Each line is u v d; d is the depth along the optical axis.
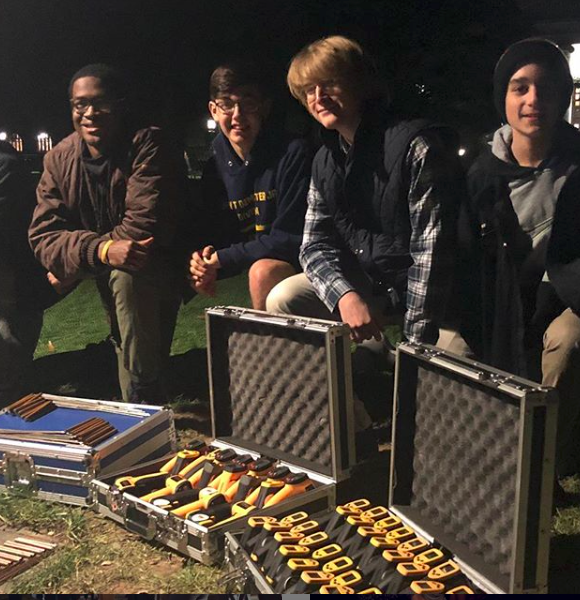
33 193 4.21
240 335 3.20
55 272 3.80
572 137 2.73
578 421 3.29
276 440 3.17
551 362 2.75
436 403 2.55
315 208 3.24
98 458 3.03
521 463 2.10
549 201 2.75
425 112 3.69
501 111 2.82
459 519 2.51
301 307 3.34
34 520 2.98
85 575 2.62
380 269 3.07
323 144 3.16
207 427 3.91
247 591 2.38
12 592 2.53
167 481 2.96
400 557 2.36
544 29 3.28
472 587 2.30
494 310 2.85
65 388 4.53
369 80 2.96
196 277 3.66
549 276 2.68
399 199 2.91
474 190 2.86
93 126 3.58
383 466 3.28
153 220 3.62
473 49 3.66
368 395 4.16
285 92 3.91
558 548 2.67
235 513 2.73
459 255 2.89
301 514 2.65
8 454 3.15
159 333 3.81
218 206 3.78
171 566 2.66
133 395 3.88
